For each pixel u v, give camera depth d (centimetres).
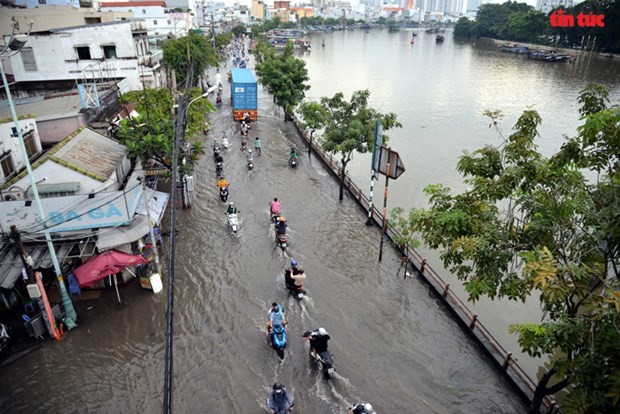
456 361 1362
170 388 690
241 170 3005
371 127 2359
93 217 1503
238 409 1153
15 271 1376
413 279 1798
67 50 3344
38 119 2005
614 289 805
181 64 4584
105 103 2403
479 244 1005
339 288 1706
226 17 17862
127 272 1669
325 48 13262
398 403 1195
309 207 2462
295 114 4441
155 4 8406
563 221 1005
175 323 1470
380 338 1443
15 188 1509
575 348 878
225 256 1898
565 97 5928
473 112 5116
